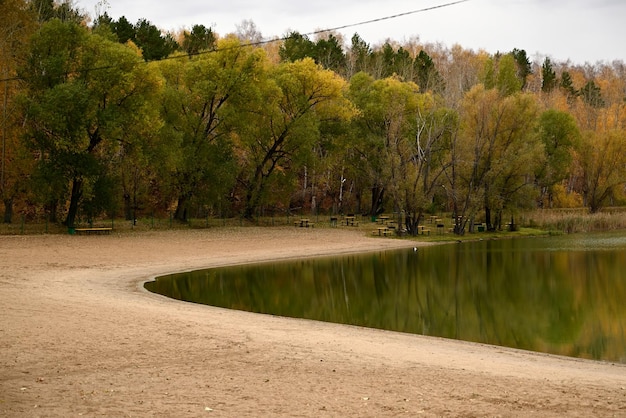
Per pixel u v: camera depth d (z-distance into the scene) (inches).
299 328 689.0
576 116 4197.8
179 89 2244.1
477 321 855.7
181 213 2284.7
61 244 1526.8
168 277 1163.9
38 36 1765.5
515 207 2472.9
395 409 358.3
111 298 815.7
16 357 447.2
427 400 381.4
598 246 1958.7
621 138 3004.4
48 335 522.9
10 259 1229.7
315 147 2844.5
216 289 1067.9
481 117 2343.8
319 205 3321.9
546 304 994.7
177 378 411.8
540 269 1421.0
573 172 3619.6
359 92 2760.8
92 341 510.9
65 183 1752.0
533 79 5177.2
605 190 3024.1
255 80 2268.7
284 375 432.8
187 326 610.2
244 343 540.4
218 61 2234.3
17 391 364.2
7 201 1881.2
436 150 2402.8
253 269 1344.7
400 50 3944.4
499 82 3533.5
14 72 1785.2
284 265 1432.1
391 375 449.4
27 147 1715.1
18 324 563.5
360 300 1020.5
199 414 334.3
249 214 2508.6
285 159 2790.4
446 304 992.2
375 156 2667.3
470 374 469.1
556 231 2486.5
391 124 2251.5
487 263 1534.2
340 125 2593.5
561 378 476.4
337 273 1332.4
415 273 1352.1
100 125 1728.6
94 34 1827.0
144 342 519.2
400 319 863.1
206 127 2276.1
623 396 410.9
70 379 398.0
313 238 2033.7
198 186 2241.6
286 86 2400.3
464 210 2352.4
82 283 976.9
